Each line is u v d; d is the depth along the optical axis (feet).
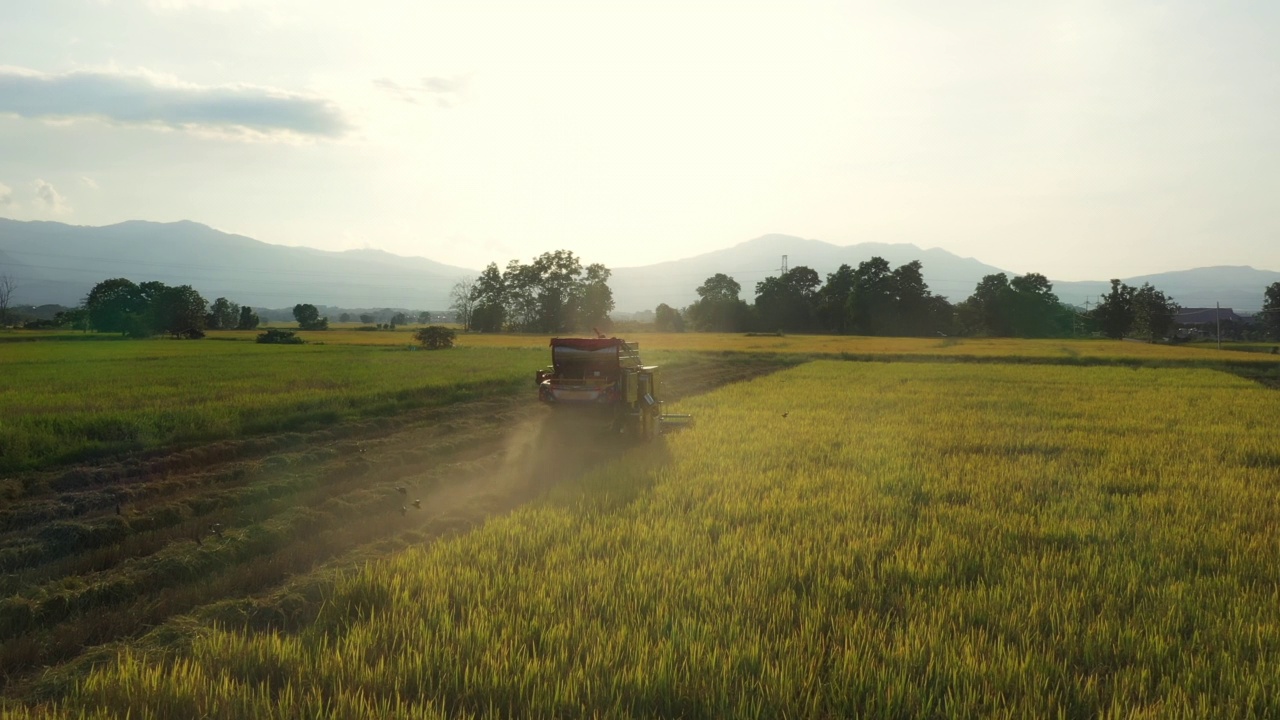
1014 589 21.99
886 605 21.56
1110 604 20.99
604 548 26.43
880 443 51.67
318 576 24.14
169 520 31.83
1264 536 28.17
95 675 16.53
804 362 172.35
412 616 20.10
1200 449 49.67
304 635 19.03
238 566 26.07
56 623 21.27
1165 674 17.26
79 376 93.66
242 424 53.16
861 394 89.40
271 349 183.42
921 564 24.59
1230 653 18.06
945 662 17.04
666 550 25.98
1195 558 25.68
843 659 17.08
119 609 22.15
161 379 88.99
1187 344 312.09
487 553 25.12
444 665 17.03
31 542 28.02
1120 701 15.90
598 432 50.29
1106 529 28.94
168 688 15.87
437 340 199.93
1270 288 392.47
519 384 92.58
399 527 31.40
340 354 159.33
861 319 377.30
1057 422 63.16
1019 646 18.48
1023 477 39.70
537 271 392.47
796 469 42.01
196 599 22.53
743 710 15.29
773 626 19.40
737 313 416.67
